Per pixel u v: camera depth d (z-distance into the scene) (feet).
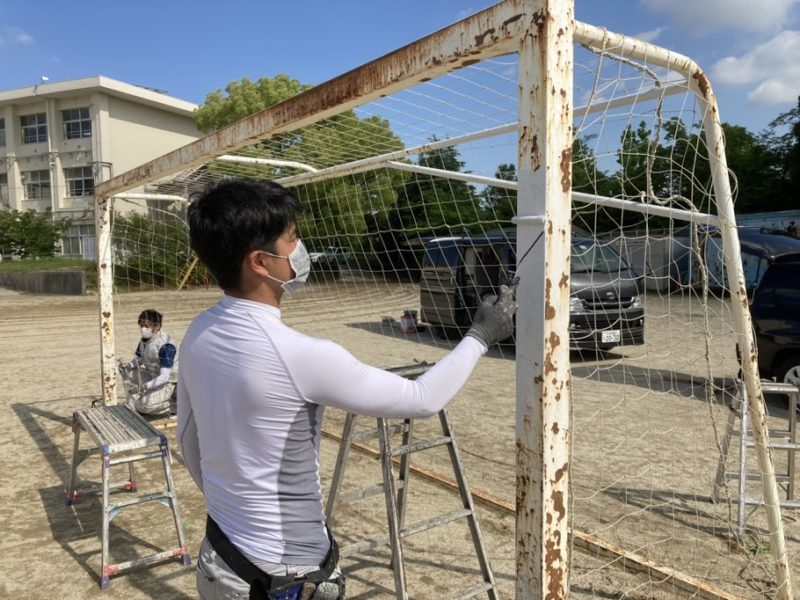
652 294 37.68
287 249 4.79
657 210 9.49
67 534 12.62
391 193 28.32
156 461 16.85
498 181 14.38
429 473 15.15
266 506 4.61
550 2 5.31
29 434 19.43
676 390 23.82
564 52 5.44
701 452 16.85
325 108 8.47
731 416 13.11
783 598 9.48
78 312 57.57
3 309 61.57
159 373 20.20
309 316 47.44
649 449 17.10
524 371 5.79
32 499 14.38
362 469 15.93
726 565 11.01
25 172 121.19
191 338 4.93
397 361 31.78
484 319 5.33
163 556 11.18
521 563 5.96
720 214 9.11
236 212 4.54
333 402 4.55
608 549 11.20
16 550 11.94
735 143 76.23
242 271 4.69
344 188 28.35
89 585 10.69
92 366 31.24
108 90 109.19
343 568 11.02
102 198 18.52
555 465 5.71
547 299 5.51
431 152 17.97
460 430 19.57
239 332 4.58
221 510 4.79
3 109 119.14
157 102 114.83
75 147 115.14
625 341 27.09
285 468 4.62
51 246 113.50
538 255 5.55
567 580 5.94
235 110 85.87
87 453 14.03
